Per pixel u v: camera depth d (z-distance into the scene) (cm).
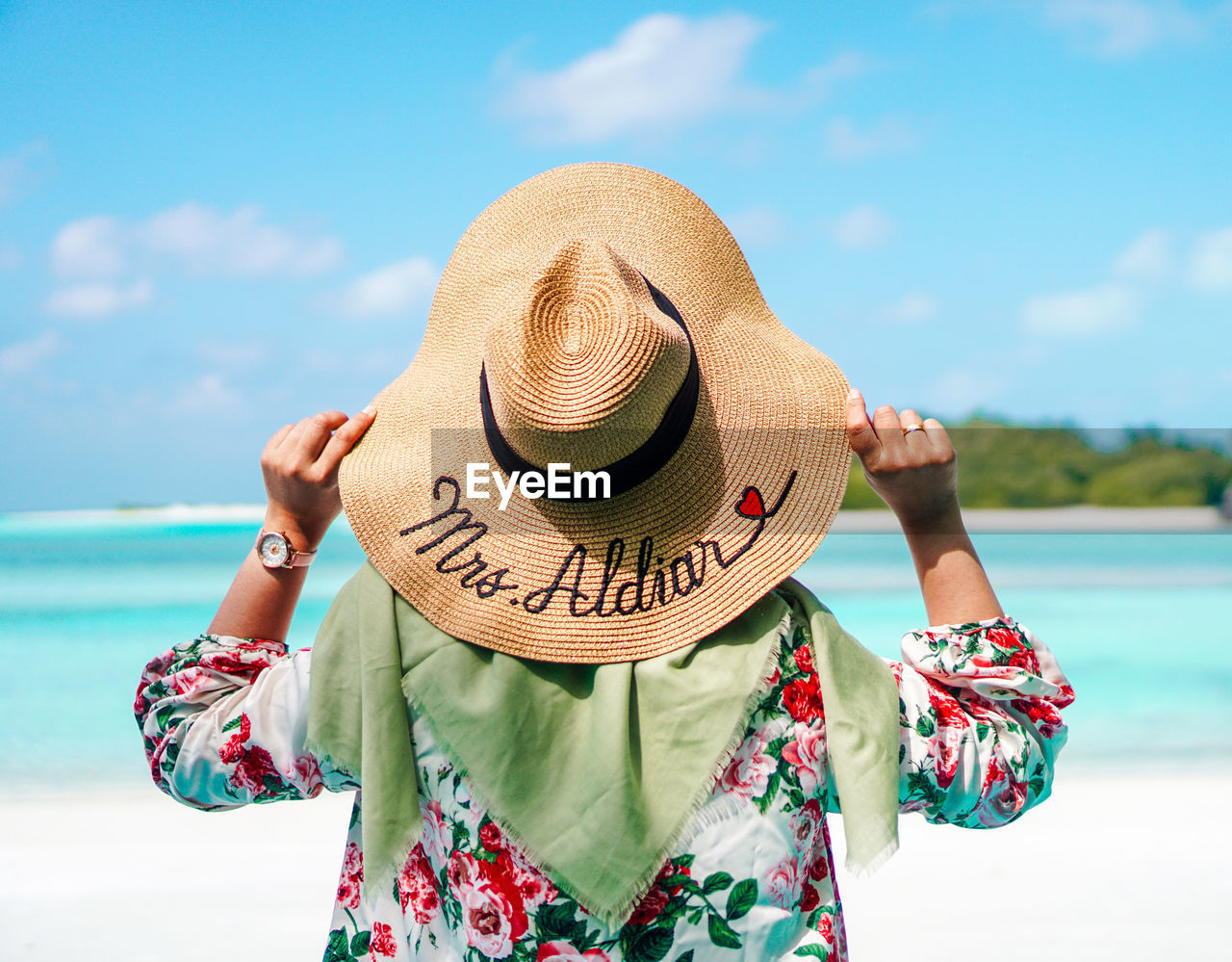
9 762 1099
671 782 134
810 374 166
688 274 175
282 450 163
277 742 149
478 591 146
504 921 133
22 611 2477
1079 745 1118
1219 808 827
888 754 136
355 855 153
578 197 182
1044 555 3178
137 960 512
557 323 149
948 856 692
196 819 808
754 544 149
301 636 1967
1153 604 2453
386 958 143
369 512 155
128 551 4075
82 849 720
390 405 169
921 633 154
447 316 181
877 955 520
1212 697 1423
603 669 141
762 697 138
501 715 138
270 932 557
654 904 131
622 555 149
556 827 133
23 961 511
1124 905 592
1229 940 540
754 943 131
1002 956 518
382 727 139
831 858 146
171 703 156
